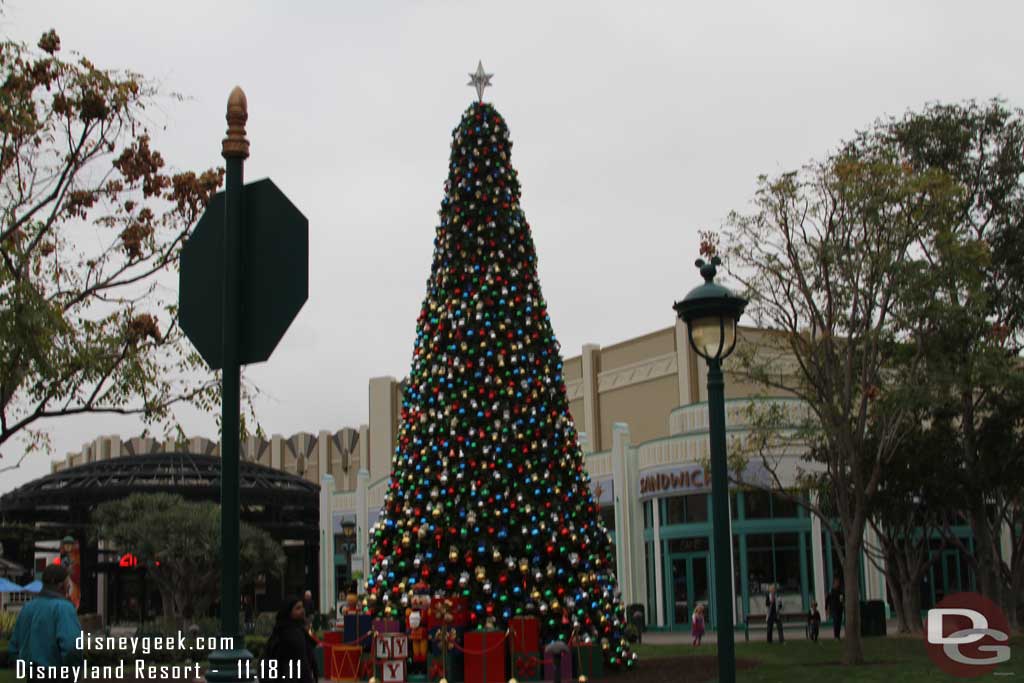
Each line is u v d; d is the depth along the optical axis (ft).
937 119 110.22
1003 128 110.52
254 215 17.24
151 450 255.50
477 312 74.08
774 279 108.27
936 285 83.92
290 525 201.77
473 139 77.36
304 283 16.58
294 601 34.50
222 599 16.60
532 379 74.13
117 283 58.18
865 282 84.74
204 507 156.76
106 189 57.62
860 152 101.35
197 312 17.62
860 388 98.22
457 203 76.69
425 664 72.18
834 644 104.63
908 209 84.02
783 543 131.23
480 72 79.77
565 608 71.51
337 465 246.06
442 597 70.33
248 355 16.89
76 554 81.61
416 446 74.23
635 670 76.13
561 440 75.20
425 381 75.25
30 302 49.80
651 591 140.77
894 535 117.60
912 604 116.88
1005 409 102.94
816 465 130.93
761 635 123.13
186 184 58.39
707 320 36.76
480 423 72.90
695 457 134.31
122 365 55.47
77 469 194.49
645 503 143.23
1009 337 110.22
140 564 160.35
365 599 76.48
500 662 68.13
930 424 118.73
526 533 70.95
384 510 76.64
